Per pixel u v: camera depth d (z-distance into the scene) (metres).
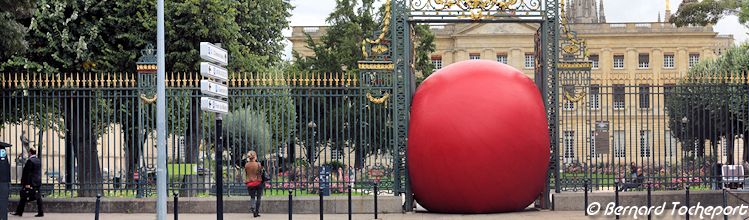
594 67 83.25
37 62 29.03
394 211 22.81
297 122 40.59
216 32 30.95
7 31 22.33
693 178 23.89
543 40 23.05
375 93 23.22
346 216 22.30
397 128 23.14
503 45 84.44
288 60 57.78
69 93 26.50
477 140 21.09
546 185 23.06
